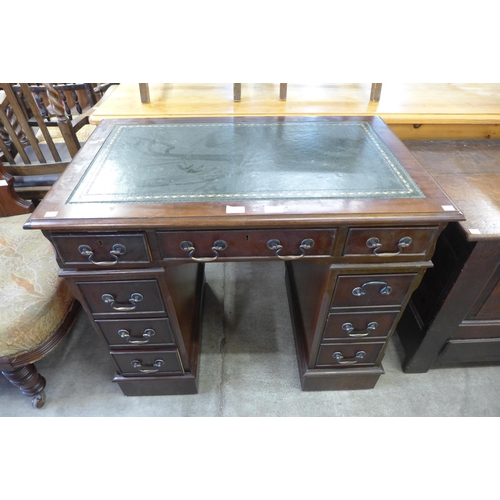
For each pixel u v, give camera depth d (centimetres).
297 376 130
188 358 116
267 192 79
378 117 116
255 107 126
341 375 118
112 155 93
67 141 129
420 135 131
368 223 74
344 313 96
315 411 120
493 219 88
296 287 140
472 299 102
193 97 134
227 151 95
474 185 102
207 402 123
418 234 77
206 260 81
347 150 97
